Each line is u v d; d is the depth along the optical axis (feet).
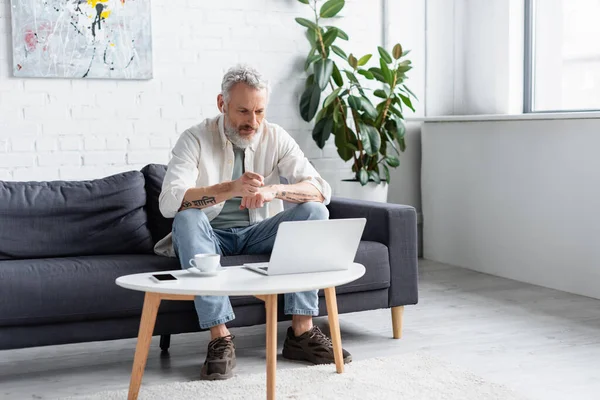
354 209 10.36
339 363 8.19
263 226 9.11
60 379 8.38
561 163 12.46
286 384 7.82
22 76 12.38
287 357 8.93
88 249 9.61
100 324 8.39
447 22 16.07
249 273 7.46
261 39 14.14
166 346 9.46
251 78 8.68
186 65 13.57
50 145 12.71
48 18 12.41
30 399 7.71
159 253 9.52
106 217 9.79
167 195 8.59
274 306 7.02
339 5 14.15
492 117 13.57
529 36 14.58
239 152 9.37
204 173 9.11
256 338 9.98
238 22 13.92
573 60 13.51
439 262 15.60
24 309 8.00
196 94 13.67
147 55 13.10
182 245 8.29
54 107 12.67
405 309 11.46
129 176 10.19
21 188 9.75
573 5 13.44
